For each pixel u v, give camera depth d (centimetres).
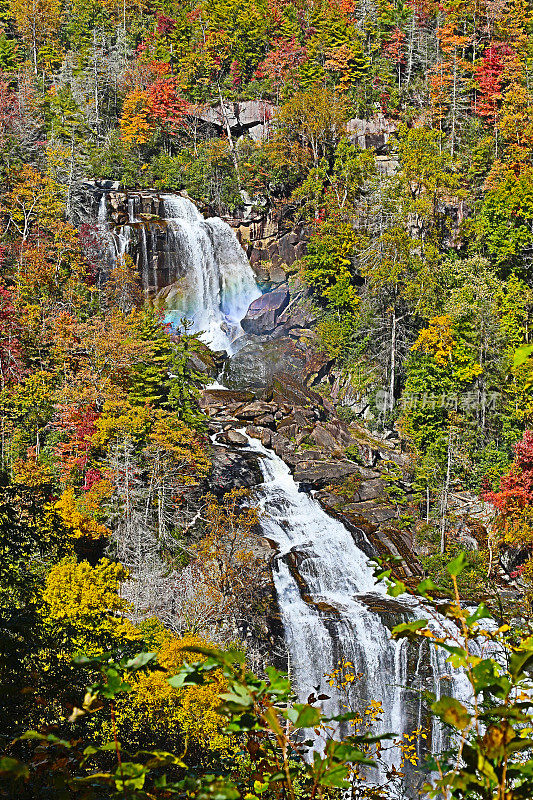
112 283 6981
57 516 2203
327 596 4688
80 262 6912
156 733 1973
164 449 4675
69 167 7631
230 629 3938
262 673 3638
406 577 4966
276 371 7144
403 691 3984
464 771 265
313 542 5006
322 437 6153
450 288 7362
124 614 3466
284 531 5088
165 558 4328
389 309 7231
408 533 5372
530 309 7462
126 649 1667
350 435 6412
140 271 7575
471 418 6438
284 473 5681
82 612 2894
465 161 9000
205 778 298
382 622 4284
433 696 275
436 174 7975
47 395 5338
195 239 7912
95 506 4291
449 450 5772
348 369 7412
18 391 5391
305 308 7994
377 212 7794
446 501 5497
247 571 4359
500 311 7031
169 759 298
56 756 455
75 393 5091
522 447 5466
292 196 8850
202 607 3719
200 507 4866
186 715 2133
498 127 9000
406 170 8138
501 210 7831
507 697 271
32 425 5338
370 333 7425
